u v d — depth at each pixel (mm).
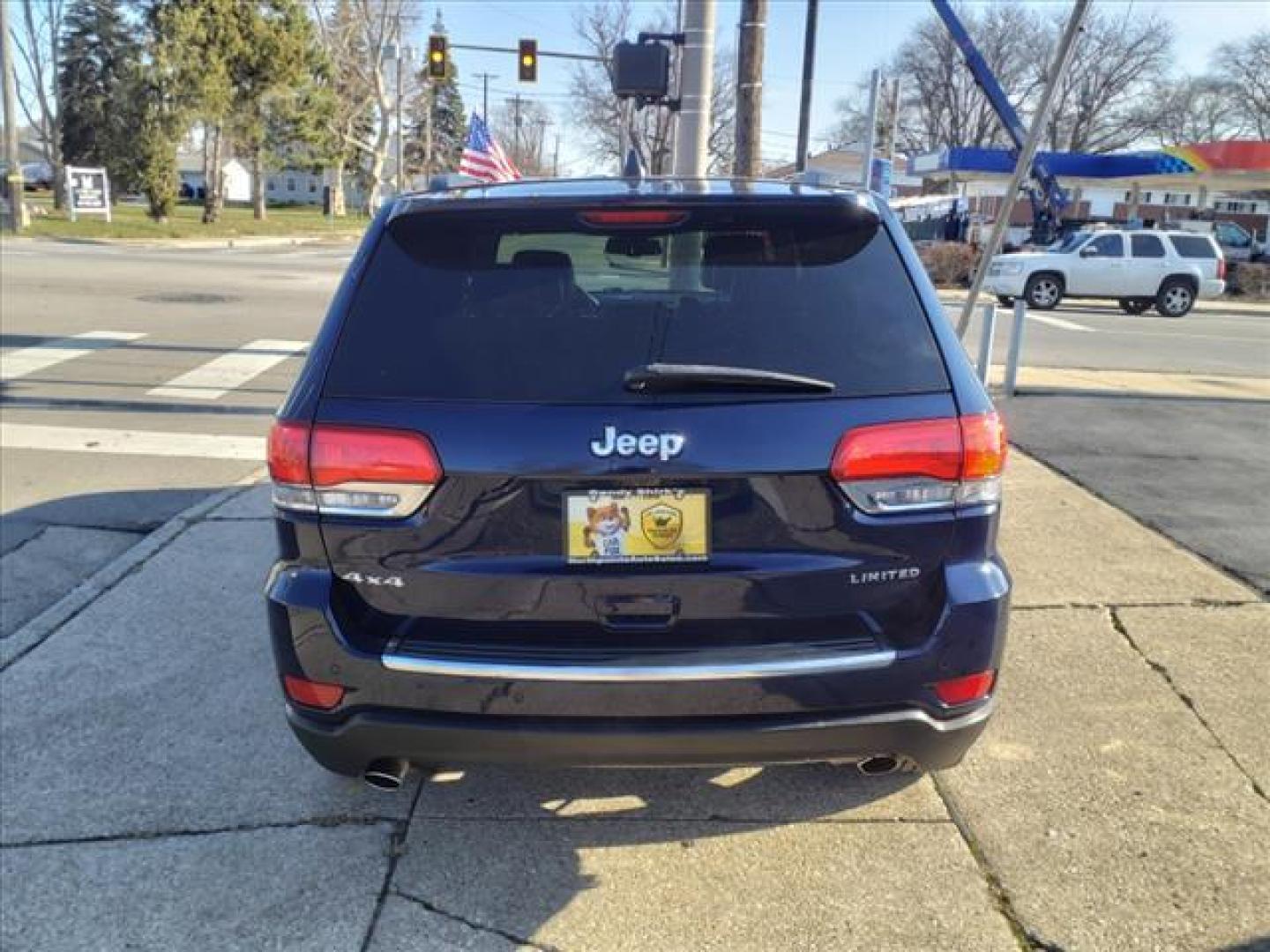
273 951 2604
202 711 3744
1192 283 21672
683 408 2475
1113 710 3740
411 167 75438
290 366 10547
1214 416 8992
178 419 8289
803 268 2688
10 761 3420
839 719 2562
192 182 88625
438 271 2689
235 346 11547
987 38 63562
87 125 46219
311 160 50969
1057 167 34031
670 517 2486
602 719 2539
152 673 4031
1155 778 3316
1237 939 2629
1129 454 7473
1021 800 3209
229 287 17062
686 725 2533
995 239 6109
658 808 3178
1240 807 3166
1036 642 4281
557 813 3158
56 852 2971
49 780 3314
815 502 2504
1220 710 3736
